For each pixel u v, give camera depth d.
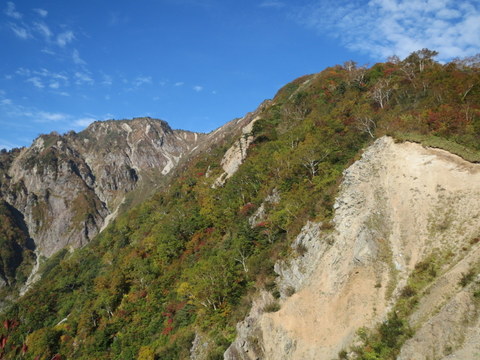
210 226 63.25
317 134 59.16
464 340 20.91
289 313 33.34
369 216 34.56
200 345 39.16
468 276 23.94
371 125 53.41
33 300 84.88
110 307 62.19
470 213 29.36
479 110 40.12
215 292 42.38
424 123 40.78
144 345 47.69
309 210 40.88
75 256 108.00
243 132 91.81
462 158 33.66
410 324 25.20
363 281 30.89
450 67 58.12
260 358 32.47
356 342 27.16
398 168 36.72
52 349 63.84
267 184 58.75
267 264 39.91
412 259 29.73
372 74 75.56
